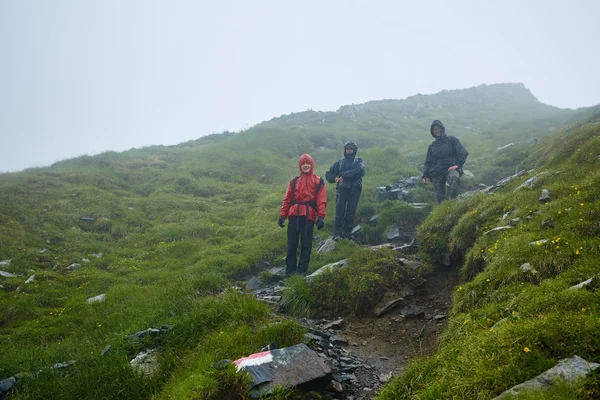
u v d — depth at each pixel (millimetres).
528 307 3770
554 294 3779
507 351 3057
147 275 9539
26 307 8234
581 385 2523
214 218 14141
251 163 22266
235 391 3803
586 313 3342
